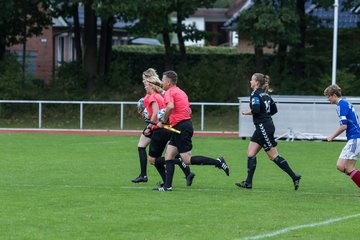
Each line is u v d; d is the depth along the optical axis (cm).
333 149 5581
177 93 3203
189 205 2864
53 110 8575
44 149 5341
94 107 8525
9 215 2622
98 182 3559
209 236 2288
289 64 9531
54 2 8812
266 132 3316
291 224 2500
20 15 8925
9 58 9162
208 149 5497
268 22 8356
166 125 3225
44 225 2445
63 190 3259
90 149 5378
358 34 9288
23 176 3772
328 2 8806
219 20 18388
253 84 3356
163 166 3403
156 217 2602
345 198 3102
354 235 2327
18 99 8556
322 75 9031
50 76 10481
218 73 9250
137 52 10425
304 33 9306
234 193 3216
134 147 5572
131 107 8475
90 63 9319
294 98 6369
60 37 12294
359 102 6112
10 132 7188
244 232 2355
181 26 9581
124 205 2850
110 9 7894
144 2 8000
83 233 2322
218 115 8494
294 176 3322
